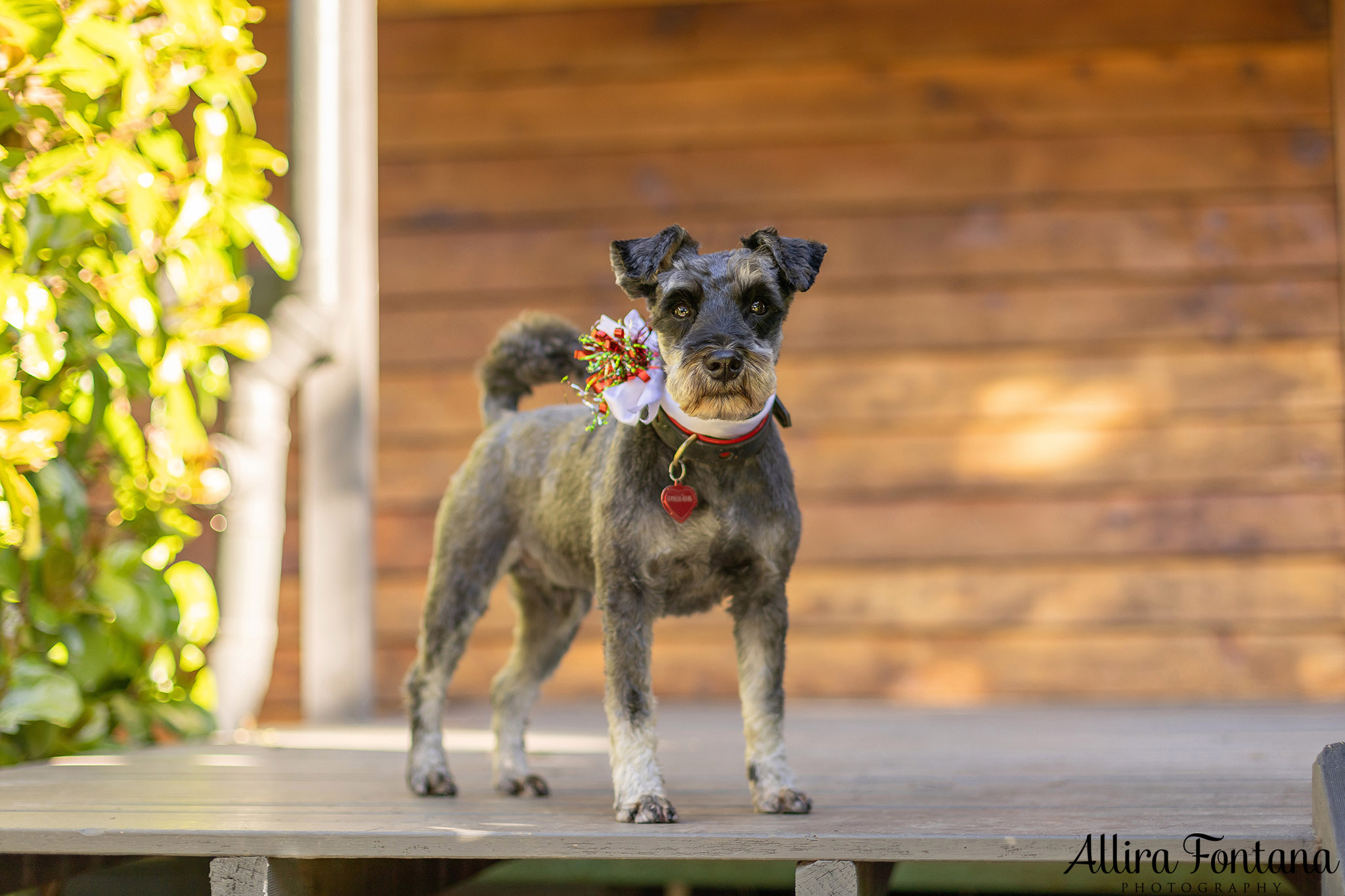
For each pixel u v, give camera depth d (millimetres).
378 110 6539
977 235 6297
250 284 4711
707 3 6445
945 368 6250
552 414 3270
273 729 4922
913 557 6188
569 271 6441
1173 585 6066
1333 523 6023
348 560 5375
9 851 2480
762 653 2818
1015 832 2342
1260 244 6168
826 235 6355
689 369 2611
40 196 3479
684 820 2596
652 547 2730
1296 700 5797
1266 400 6109
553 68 6500
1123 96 6266
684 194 6426
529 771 3303
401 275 6500
